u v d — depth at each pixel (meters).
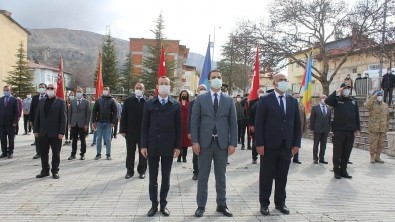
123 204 6.30
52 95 8.34
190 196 6.94
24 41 48.53
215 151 5.95
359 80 21.22
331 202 6.71
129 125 8.50
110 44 54.41
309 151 14.57
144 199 6.64
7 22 43.84
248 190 7.53
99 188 7.40
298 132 6.23
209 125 5.93
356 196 7.19
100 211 5.88
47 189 7.25
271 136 6.02
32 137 16.94
